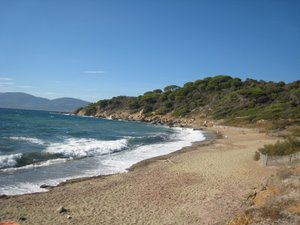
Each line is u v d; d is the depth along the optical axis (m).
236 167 19.81
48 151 24.12
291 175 11.38
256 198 11.46
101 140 34.94
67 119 86.12
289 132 44.62
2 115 80.56
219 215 11.34
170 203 12.92
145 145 32.44
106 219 11.17
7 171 17.83
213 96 98.88
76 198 13.52
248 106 80.06
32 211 11.80
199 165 20.73
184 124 75.88
